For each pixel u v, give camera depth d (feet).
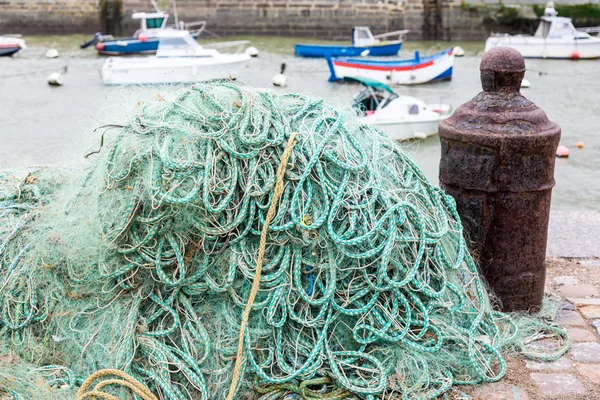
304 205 12.22
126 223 12.07
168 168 11.94
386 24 126.82
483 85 14.66
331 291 12.01
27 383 11.54
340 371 12.05
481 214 14.46
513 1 123.65
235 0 127.34
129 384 11.19
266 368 11.96
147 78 82.58
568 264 17.87
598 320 14.82
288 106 13.67
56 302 12.75
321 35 128.36
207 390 11.62
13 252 13.25
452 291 13.33
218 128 12.68
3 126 63.05
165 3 127.03
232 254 12.17
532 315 14.85
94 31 127.65
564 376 12.63
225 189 12.01
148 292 12.43
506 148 13.91
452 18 125.49
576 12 121.70
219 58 86.69
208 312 12.26
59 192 14.16
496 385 12.39
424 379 11.92
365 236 12.09
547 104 72.90
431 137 58.08
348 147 13.08
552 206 46.14
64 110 69.46
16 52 104.17
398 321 12.48
